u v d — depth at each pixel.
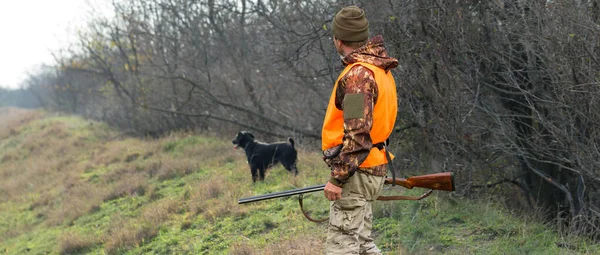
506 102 8.78
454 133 8.20
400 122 9.58
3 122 35.19
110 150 16.98
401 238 5.77
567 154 7.79
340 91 3.27
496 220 6.05
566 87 7.12
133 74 18.84
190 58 17.00
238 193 8.80
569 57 6.96
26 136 25.00
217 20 16.81
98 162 15.70
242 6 14.35
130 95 18.94
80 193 12.59
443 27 8.23
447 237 5.72
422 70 8.53
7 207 13.80
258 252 6.23
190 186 10.38
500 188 9.20
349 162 3.16
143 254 7.57
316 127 13.80
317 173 9.05
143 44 18.92
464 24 8.35
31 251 9.39
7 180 17.27
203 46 16.92
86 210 10.91
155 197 10.59
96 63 22.55
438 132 8.30
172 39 17.20
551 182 7.92
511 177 9.12
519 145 8.60
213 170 11.43
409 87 8.73
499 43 8.39
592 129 7.33
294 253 5.89
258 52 15.44
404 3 8.69
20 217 12.55
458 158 8.26
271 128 15.18
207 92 14.46
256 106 15.39
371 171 3.36
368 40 3.39
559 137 7.53
